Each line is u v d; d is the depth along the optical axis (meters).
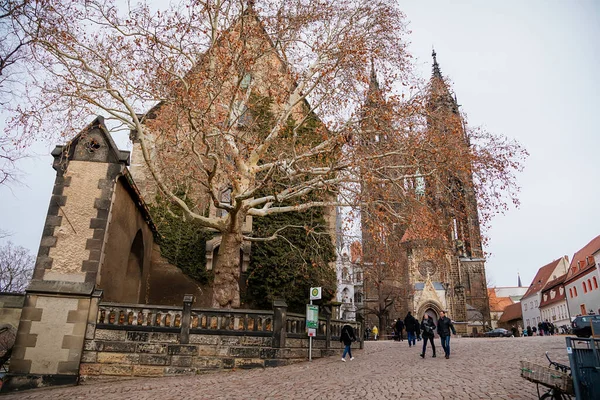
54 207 15.81
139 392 11.24
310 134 23.64
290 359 15.77
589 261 60.50
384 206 19.00
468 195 20.95
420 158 19.11
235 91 16.41
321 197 22.23
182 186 24.88
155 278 24.00
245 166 18.31
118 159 16.64
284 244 25.66
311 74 18.67
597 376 7.32
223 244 17.42
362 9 18.86
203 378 13.23
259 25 17.83
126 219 18.69
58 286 14.83
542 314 84.19
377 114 18.06
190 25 16.30
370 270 37.78
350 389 10.48
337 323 20.44
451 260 69.69
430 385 10.77
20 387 13.76
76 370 14.02
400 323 36.88
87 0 15.27
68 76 15.66
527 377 8.13
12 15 13.17
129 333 14.60
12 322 15.29
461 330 66.44
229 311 15.33
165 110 18.78
